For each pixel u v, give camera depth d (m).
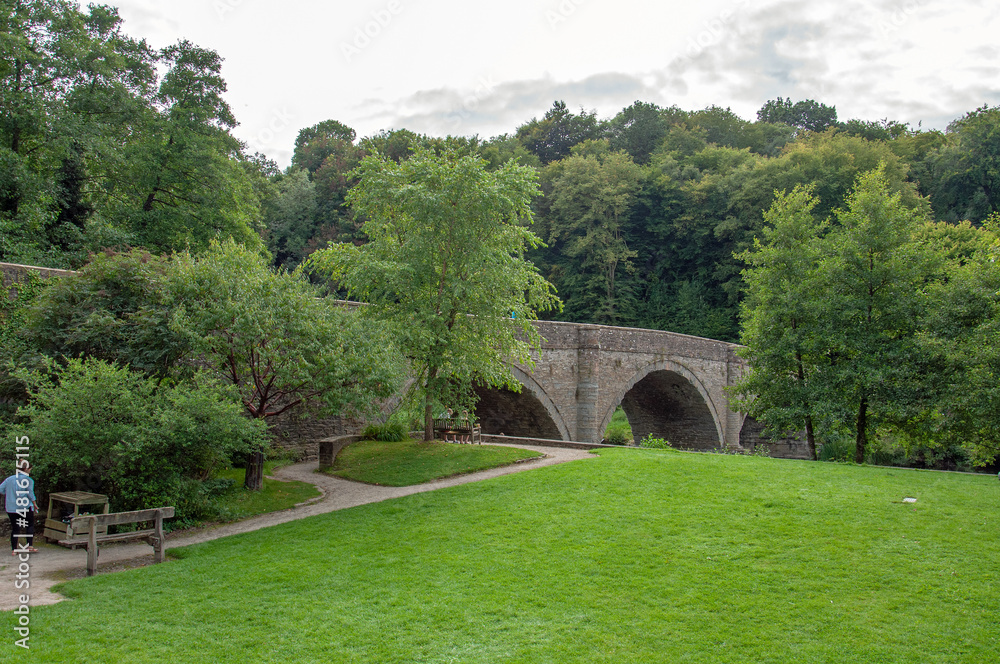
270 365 15.23
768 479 14.57
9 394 14.29
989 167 59.59
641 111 82.69
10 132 28.20
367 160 20.00
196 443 13.34
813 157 58.53
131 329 14.69
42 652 7.13
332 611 8.41
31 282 16.09
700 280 63.06
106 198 32.69
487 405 31.97
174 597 8.89
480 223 18.88
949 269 21.42
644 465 16.23
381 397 16.33
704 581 9.20
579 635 7.73
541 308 21.14
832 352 22.36
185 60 32.44
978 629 7.67
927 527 10.98
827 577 9.20
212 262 15.71
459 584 9.28
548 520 12.13
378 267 18.17
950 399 18.98
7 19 27.17
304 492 16.45
